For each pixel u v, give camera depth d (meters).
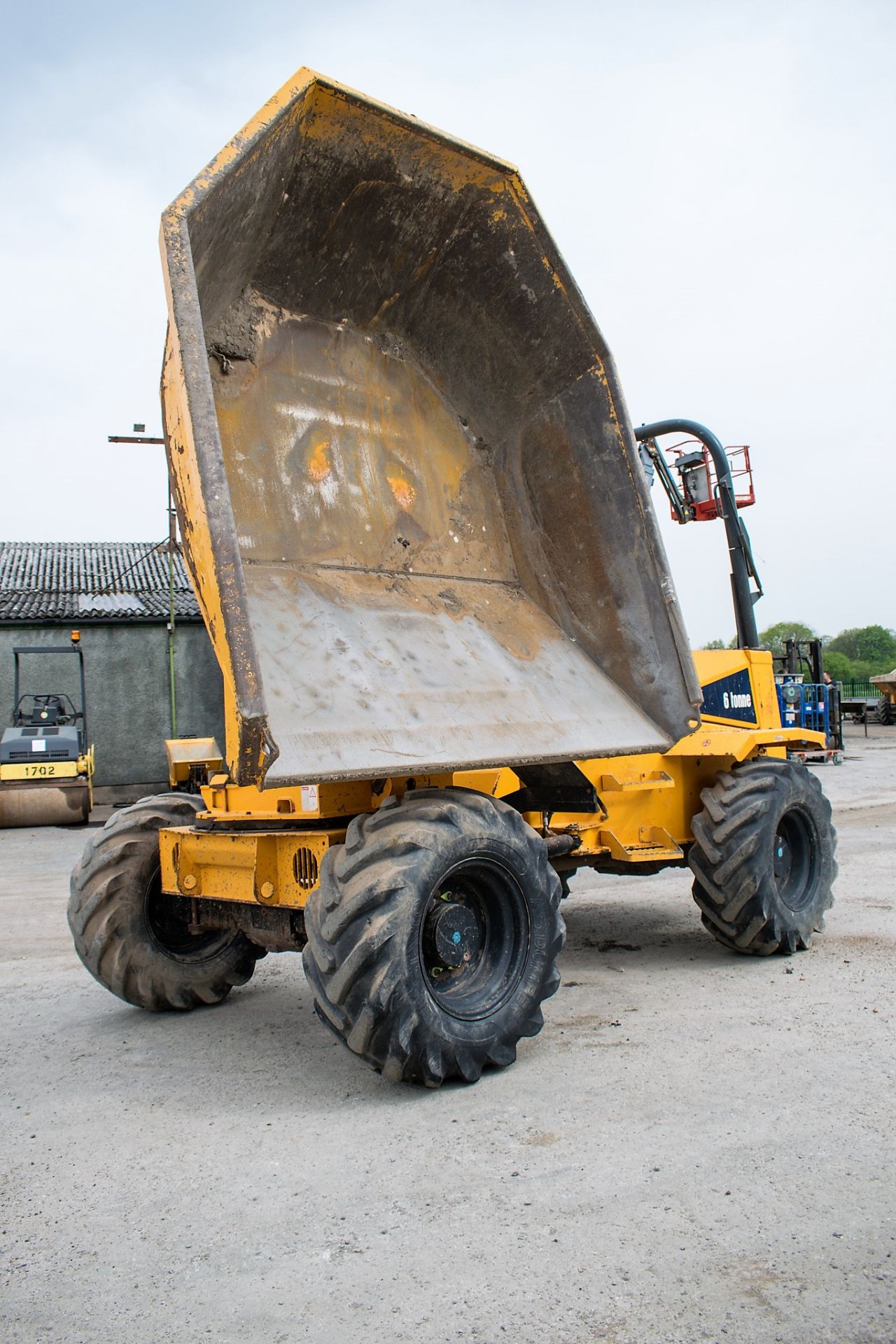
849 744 26.66
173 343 2.99
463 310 4.36
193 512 2.90
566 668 4.24
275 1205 2.64
